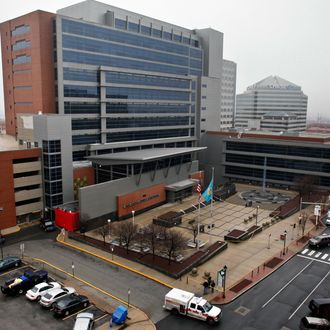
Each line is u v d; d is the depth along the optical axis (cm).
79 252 5841
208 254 5659
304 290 4647
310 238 6538
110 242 6200
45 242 6291
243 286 4719
